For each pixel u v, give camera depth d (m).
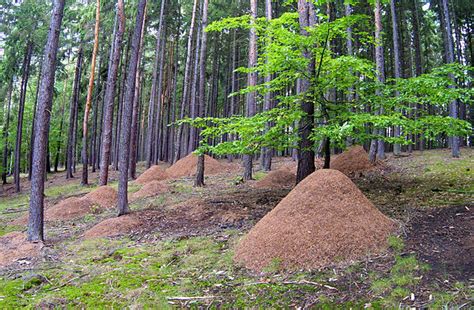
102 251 5.71
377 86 6.73
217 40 23.05
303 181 5.30
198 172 11.95
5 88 22.00
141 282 4.20
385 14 18.45
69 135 21.44
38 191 6.49
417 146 22.44
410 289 3.32
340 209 4.75
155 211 8.34
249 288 3.78
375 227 4.65
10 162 32.94
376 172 10.96
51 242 6.56
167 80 27.36
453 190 7.18
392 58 19.44
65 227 8.12
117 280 4.28
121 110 23.86
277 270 4.16
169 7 20.91
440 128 6.31
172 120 26.30
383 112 7.46
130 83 8.42
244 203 8.16
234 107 25.81
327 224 4.56
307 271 4.06
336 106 6.73
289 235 4.52
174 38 25.31
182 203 8.94
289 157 20.39
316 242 4.37
